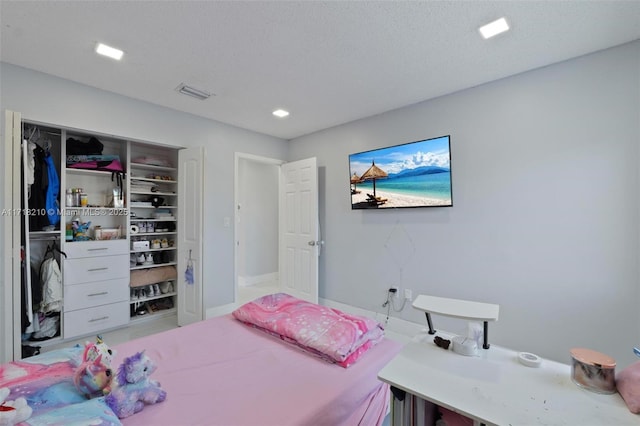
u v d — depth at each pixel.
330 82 2.58
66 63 2.27
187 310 3.33
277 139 4.29
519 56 2.15
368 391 1.39
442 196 2.80
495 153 2.54
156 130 3.10
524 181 2.39
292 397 1.21
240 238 5.40
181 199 3.40
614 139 2.03
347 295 3.64
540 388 1.04
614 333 2.04
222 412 1.11
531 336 2.36
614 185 2.04
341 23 1.79
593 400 0.97
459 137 2.74
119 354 1.55
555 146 2.26
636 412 0.89
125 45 2.02
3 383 1.12
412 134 3.06
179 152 3.39
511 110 2.45
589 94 2.12
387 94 2.82
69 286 2.85
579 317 2.16
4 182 2.12
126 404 1.07
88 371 1.11
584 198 2.14
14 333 2.13
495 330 2.53
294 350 1.62
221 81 2.56
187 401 1.17
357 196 3.46
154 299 3.82
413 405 1.09
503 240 2.50
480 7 1.65
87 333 2.96
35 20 1.75
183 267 3.38
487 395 1.00
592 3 1.61
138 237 3.68
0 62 2.24
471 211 2.67
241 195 5.37
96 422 0.87
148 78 2.52
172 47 2.04
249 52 2.11
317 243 3.78
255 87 2.68
